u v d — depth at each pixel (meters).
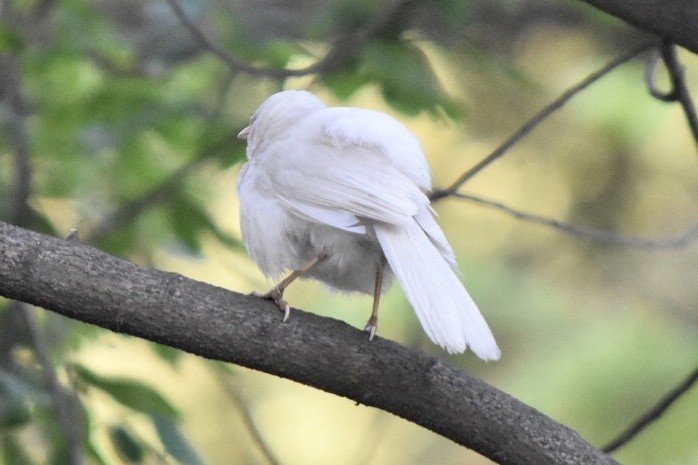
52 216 13.47
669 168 17.44
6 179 12.41
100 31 13.04
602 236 10.25
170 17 12.62
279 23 14.15
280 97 8.95
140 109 12.49
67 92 12.95
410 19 11.94
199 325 7.18
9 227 7.21
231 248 12.37
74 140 12.60
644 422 8.84
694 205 17.50
